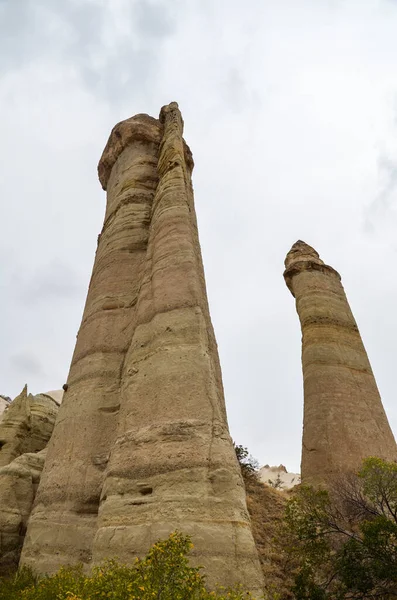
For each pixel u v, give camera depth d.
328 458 16.98
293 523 12.46
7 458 22.61
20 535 15.20
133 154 20.67
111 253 17.30
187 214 15.25
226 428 10.19
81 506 11.27
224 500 8.77
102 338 14.72
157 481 9.19
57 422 13.88
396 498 12.47
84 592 6.20
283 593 12.00
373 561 10.40
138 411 10.87
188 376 10.78
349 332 22.05
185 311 12.31
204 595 5.96
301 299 23.39
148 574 5.82
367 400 19.20
